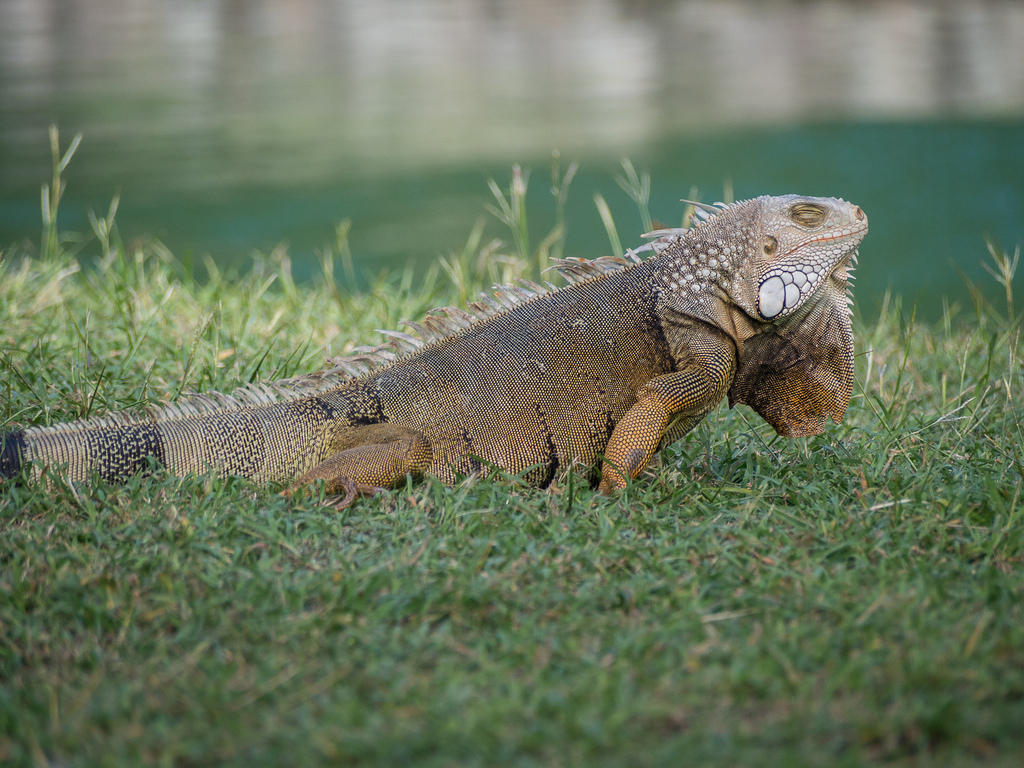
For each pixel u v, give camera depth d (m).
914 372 9.00
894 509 5.84
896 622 4.65
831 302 6.56
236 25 52.72
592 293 6.57
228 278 12.66
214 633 4.65
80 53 42.75
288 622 4.70
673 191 22.31
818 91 33.59
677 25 51.66
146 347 8.59
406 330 9.39
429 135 27.70
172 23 52.81
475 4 60.25
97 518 5.66
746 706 4.10
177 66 39.56
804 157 25.17
